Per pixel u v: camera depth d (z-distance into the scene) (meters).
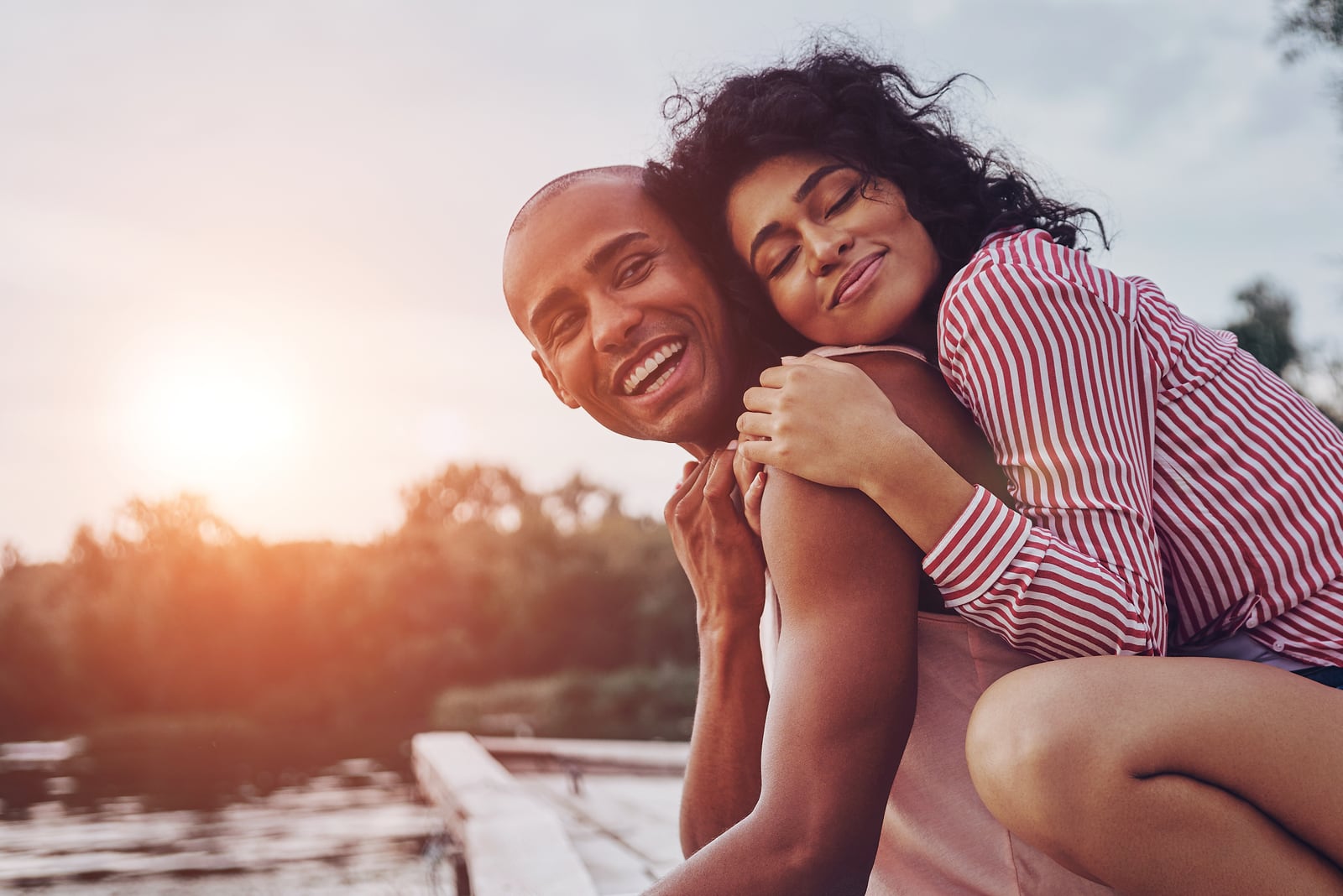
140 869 12.55
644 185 1.77
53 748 52.41
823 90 1.64
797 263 1.60
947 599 1.30
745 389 1.77
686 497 1.79
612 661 58.56
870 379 1.39
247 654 63.00
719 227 1.70
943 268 1.65
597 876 3.24
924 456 1.26
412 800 18.52
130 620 63.00
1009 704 1.19
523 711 50.94
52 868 13.54
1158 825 1.12
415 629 62.22
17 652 62.78
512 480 86.56
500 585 62.12
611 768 6.77
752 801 1.71
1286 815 1.13
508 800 4.15
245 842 14.10
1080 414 1.32
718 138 1.65
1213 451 1.45
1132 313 1.43
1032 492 1.32
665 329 1.69
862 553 1.27
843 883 1.19
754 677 1.72
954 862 1.40
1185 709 1.13
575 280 1.71
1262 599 1.41
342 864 9.59
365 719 59.47
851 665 1.22
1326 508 1.42
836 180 1.58
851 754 1.20
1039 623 1.23
